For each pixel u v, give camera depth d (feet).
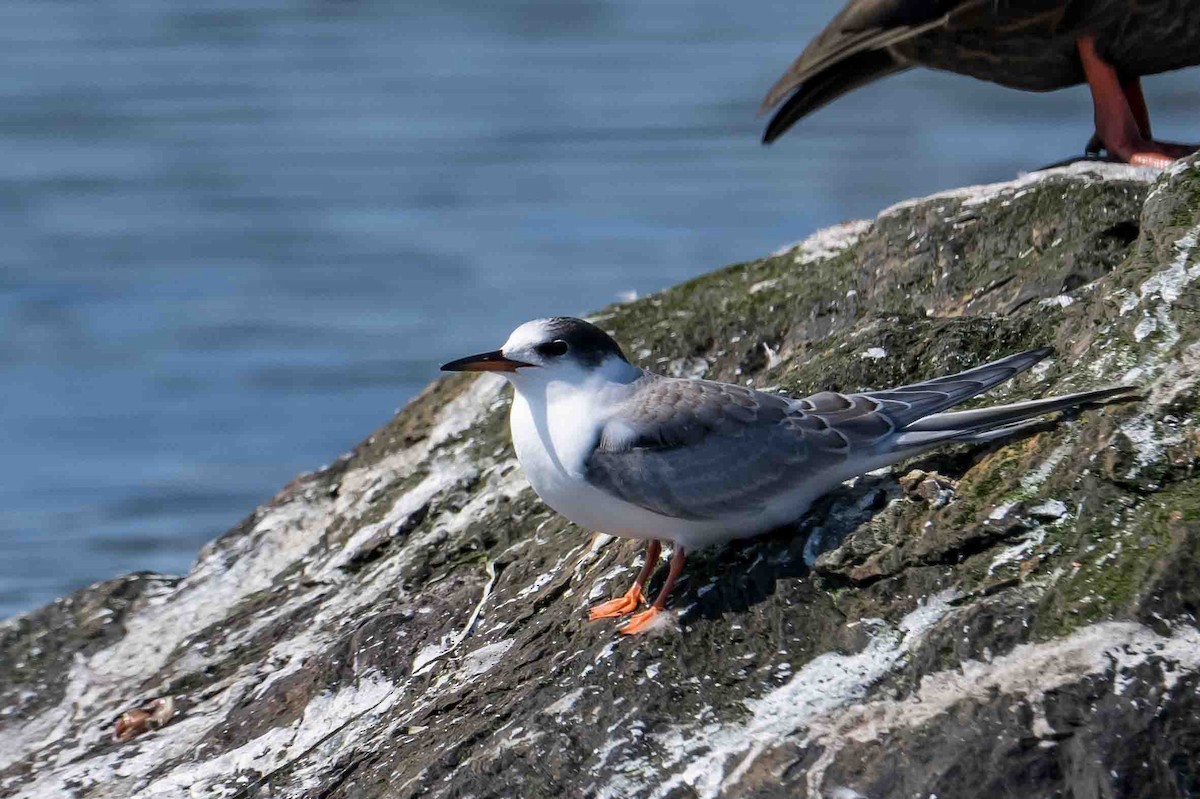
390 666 37.52
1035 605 30.35
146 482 76.02
